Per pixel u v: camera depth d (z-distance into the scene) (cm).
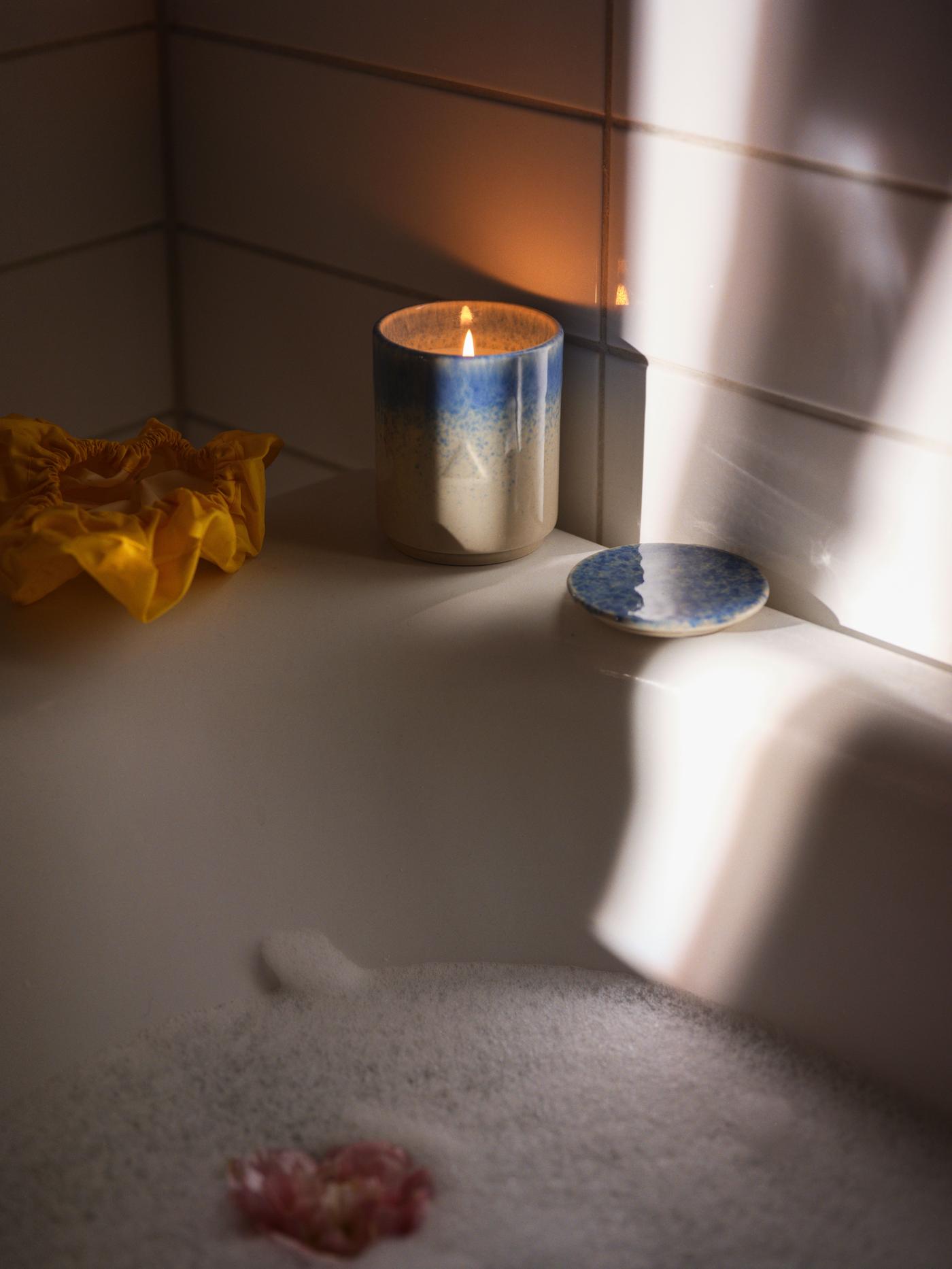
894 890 72
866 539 80
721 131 76
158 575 84
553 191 86
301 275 105
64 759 79
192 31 103
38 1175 71
